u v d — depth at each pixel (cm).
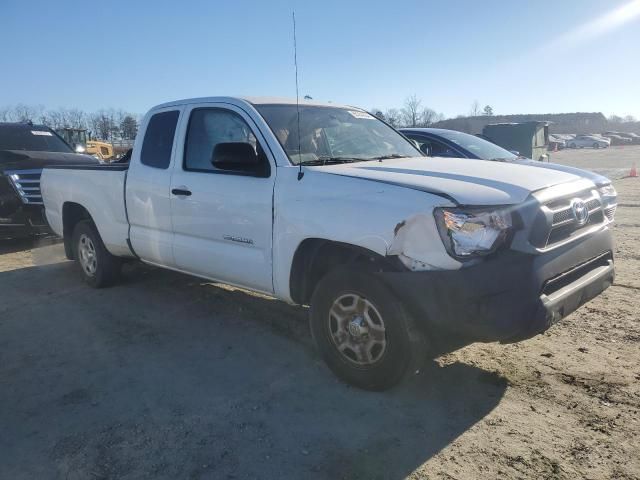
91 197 602
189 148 492
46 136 1056
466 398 360
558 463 290
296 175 397
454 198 320
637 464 287
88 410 357
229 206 439
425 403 355
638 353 418
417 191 333
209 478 285
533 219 325
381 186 350
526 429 322
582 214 362
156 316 534
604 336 453
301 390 377
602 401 349
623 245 801
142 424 338
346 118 505
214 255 459
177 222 494
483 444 309
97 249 615
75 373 412
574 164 2964
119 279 641
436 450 305
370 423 333
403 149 507
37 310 560
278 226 400
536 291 318
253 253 429
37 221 884
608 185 429
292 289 405
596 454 296
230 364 422
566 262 340
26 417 350
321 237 369
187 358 435
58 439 324
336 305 375
